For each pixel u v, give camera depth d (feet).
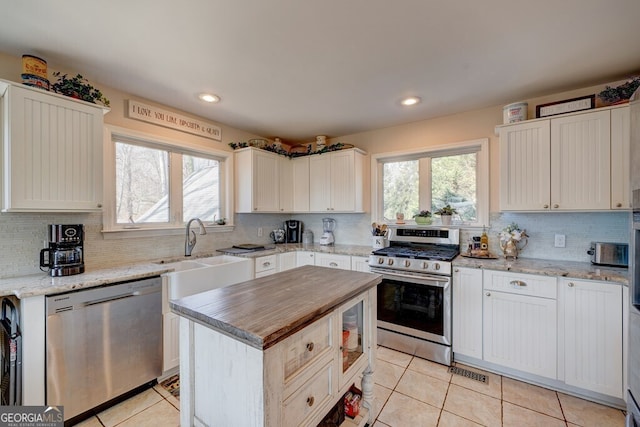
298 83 7.42
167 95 8.09
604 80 7.20
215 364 3.54
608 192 6.64
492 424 5.64
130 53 6.01
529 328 6.88
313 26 5.17
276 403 3.18
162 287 6.91
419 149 10.25
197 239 9.86
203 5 4.61
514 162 7.75
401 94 8.11
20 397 5.00
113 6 4.61
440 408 6.10
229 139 11.01
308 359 3.79
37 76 5.73
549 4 4.60
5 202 5.46
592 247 7.29
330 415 4.68
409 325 8.46
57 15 4.81
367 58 6.25
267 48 5.86
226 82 7.35
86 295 5.65
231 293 4.46
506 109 8.03
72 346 5.47
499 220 8.86
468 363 7.88
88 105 6.41
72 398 5.48
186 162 9.68
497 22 5.06
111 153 7.61
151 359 6.66
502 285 7.20
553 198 7.25
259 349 2.98
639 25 5.09
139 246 8.27
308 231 13.07
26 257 6.27
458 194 9.80
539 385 6.88
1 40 5.51
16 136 5.43
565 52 5.98
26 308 4.99
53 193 5.90
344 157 11.21
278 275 5.70
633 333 4.08
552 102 7.64
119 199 7.97
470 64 6.48
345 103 8.75
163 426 5.58
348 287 4.82
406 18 4.96
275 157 11.78
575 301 6.36
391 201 11.27
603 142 6.70
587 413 5.92
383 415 5.87
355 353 5.21
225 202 10.89
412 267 8.37
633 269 4.15
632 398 4.08
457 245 9.36
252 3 4.58
